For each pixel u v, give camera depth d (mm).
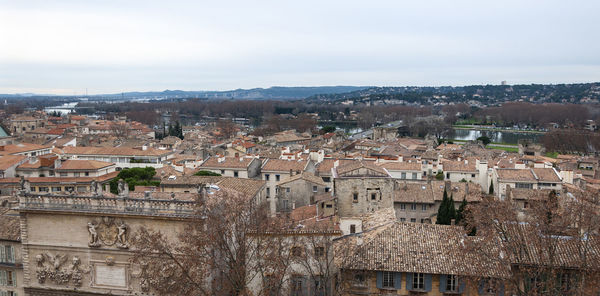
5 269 65250
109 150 166125
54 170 134750
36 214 62281
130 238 60438
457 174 146500
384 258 57219
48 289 62469
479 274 53031
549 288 51156
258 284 59219
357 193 82938
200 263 54562
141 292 60281
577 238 53406
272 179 124312
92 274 61656
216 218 56750
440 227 63094
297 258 57250
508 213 57969
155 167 156625
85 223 61469
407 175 138500
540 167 140875
